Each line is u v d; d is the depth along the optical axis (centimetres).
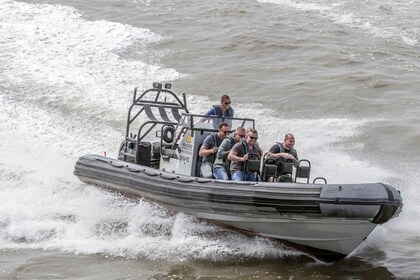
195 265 1917
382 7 6250
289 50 4656
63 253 1991
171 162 2372
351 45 4856
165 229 2223
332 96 3794
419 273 1889
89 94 3709
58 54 4312
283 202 1856
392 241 2198
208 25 5159
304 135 3244
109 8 5453
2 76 3909
